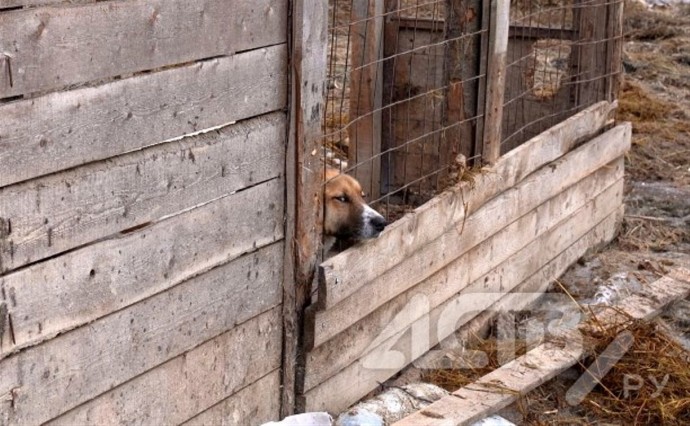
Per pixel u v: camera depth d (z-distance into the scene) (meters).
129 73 3.75
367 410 5.29
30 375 3.54
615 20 7.91
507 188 6.57
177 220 4.10
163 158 3.97
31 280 3.49
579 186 7.59
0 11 3.23
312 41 4.63
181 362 4.27
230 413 4.63
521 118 7.79
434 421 5.09
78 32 3.51
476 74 6.26
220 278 4.41
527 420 5.59
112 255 3.81
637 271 7.67
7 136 3.32
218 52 4.16
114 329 3.88
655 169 9.98
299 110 4.64
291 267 4.84
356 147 7.21
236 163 4.37
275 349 4.86
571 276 7.59
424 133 7.29
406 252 5.54
